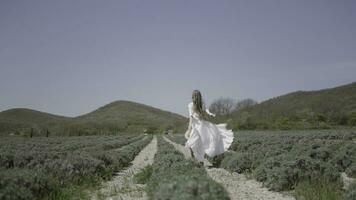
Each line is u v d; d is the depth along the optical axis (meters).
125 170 16.59
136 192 9.97
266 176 11.05
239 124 76.56
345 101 114.75
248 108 124.00
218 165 15.83
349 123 69.25
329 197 8.23
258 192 9.73
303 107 118.38
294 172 10.20
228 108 103.81
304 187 9.30
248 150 21.17
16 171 8.99
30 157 15.10
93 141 42.59
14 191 7.20
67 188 9.94
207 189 5.65
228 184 10.88
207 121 13.34
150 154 28.05
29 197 7.64
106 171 13.58
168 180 6.96
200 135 13.03
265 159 13.16
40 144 30.41
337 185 9.72
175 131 117.62
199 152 13.02
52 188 9.22
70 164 11.70
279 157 12.22
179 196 5.49
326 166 10.63
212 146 13.16
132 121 185.38
